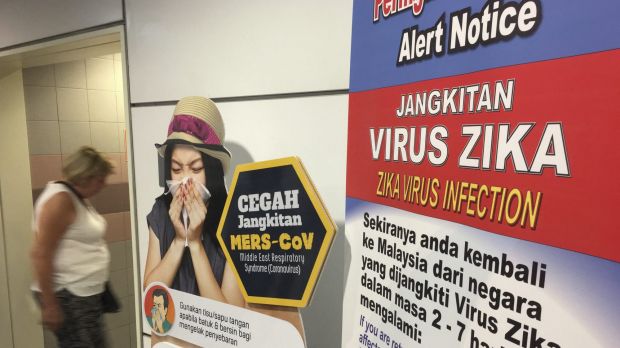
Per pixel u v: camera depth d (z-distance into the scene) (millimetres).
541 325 502
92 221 1852
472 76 569
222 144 1247
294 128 1123
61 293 1778
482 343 579
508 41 518
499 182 541
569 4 450
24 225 2506
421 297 682
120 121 2791
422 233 672
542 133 486
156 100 1422
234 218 1100
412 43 667
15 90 2348
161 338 1418
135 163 1529
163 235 1359
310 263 971
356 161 826
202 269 1268
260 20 1134
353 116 825
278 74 1127
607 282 433
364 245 820
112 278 2793
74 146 2613
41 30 1755
